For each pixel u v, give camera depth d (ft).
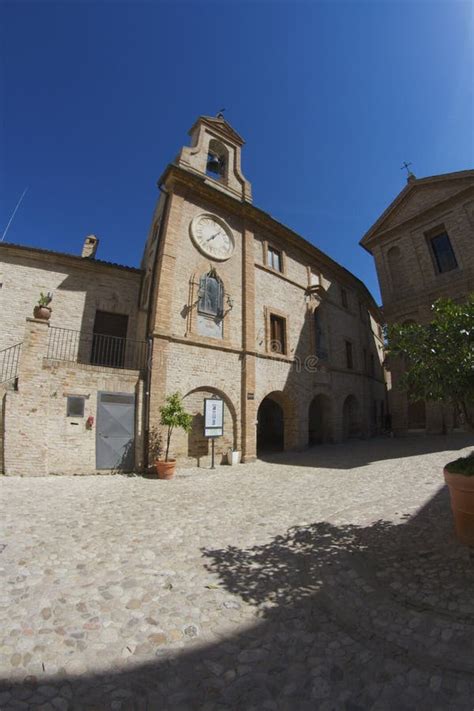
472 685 6.94
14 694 6.89
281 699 6.79
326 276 66.90
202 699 6.82
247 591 11.05
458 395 13.97
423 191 68.28
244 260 49.06
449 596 9.89
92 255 48.34
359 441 61.67
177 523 17.76
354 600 10.28
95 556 13.55
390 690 6.95
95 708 6.61
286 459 43.24
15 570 12.16
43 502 20.99
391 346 15.55
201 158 50.06
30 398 29.58
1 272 40.45
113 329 45.37
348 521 17.40
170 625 9.27
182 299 40.91
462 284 60.18
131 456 33.91
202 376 40.55
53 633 8.83
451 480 13.48
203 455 39.42
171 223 41.63
